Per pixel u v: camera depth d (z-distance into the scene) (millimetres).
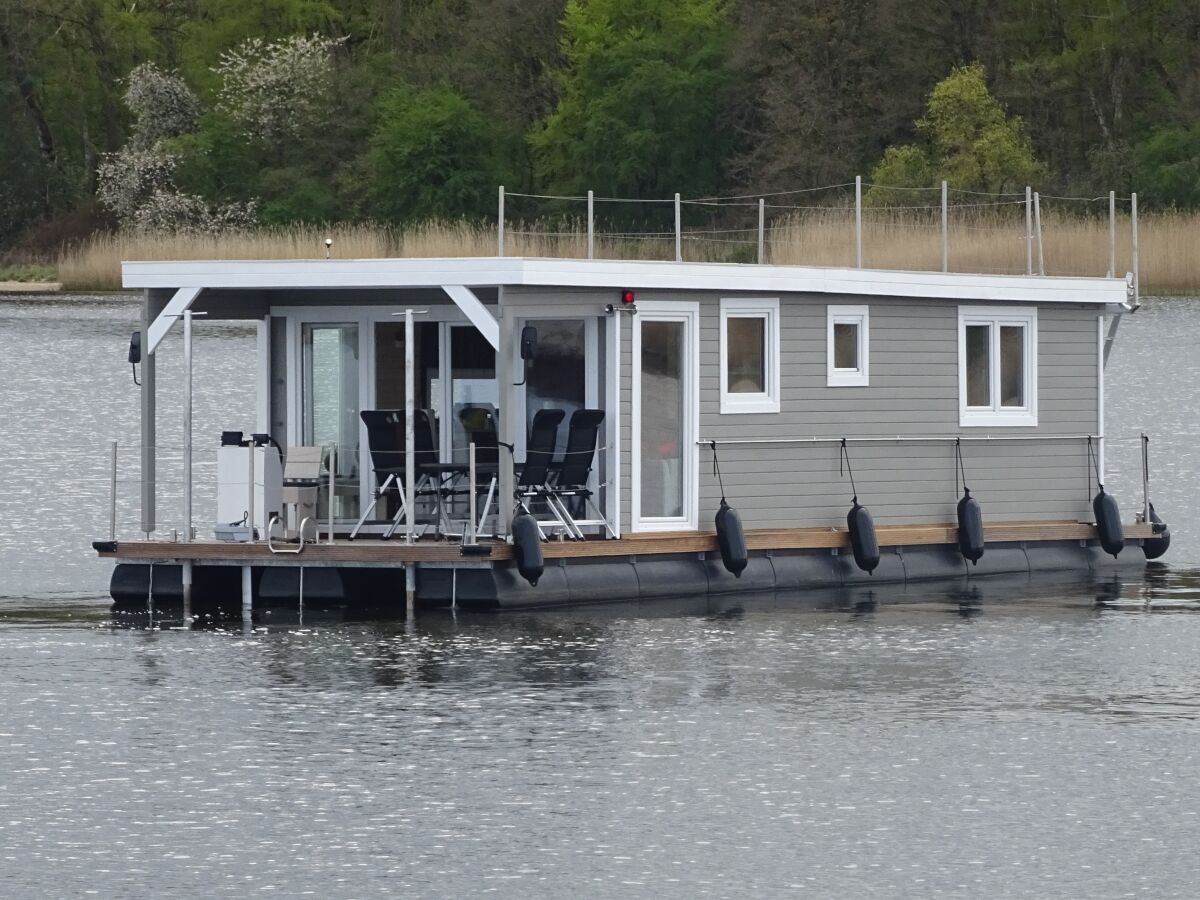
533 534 69438
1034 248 151000
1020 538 81875
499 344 68875
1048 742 54062
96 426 132875
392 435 71875
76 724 55500
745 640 66750
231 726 55188
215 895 42250
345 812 47562
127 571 74250
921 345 79812
